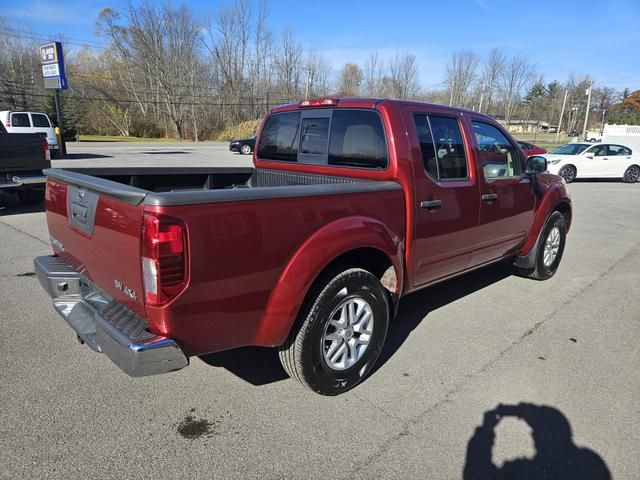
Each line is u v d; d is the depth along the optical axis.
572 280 5.61
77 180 2.74
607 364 3.55
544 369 3.46
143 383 3.13
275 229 2.47
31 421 2.69
